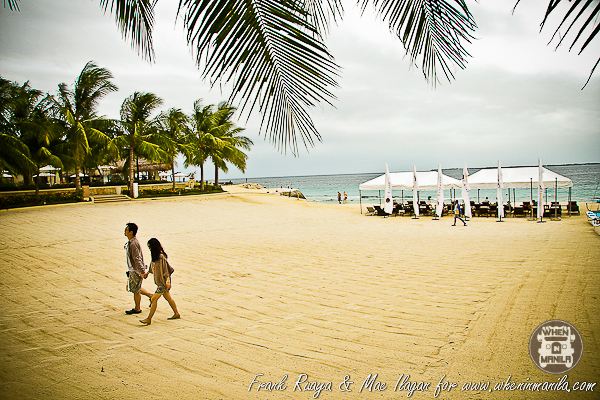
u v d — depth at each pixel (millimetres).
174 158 28062
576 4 1093
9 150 17000
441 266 8445
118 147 22516
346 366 3812
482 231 14617
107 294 6684
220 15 1508
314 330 4875
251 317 5465
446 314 5242
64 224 14664
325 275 8031
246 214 21828
